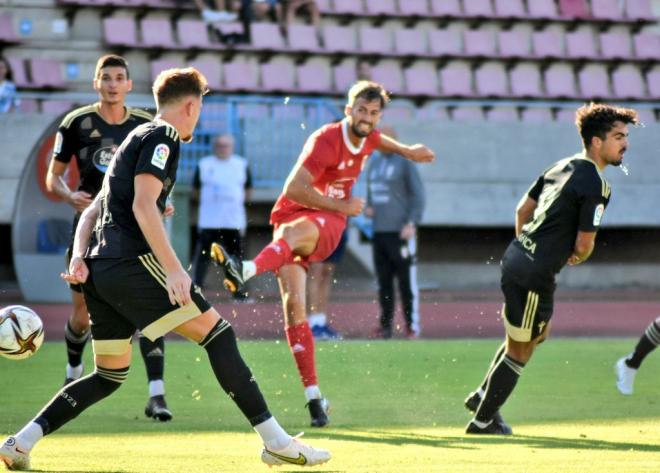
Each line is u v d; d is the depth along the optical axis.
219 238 32.88
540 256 12.84
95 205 10.56
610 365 21.81
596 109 13.15
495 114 41.75
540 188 13.44
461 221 38.56
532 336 13.00
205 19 40.66
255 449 11.69
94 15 39.81
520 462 10.52
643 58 44.62
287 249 14.98
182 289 9.73
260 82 40.69
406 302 28.52
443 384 18.84
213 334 10.11
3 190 34.78
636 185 39.78
